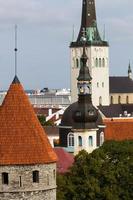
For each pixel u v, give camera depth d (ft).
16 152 395.75
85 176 644.27
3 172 393.50
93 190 631.15
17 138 399.24
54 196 405.80
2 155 394.52
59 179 626.64
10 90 408.87
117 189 649.20
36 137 402.31
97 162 654.12
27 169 395.14
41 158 398.21
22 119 403.54
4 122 401.90
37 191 396.98
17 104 406.00
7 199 393.29
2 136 398.83
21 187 394.11
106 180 650.43
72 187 629.92
